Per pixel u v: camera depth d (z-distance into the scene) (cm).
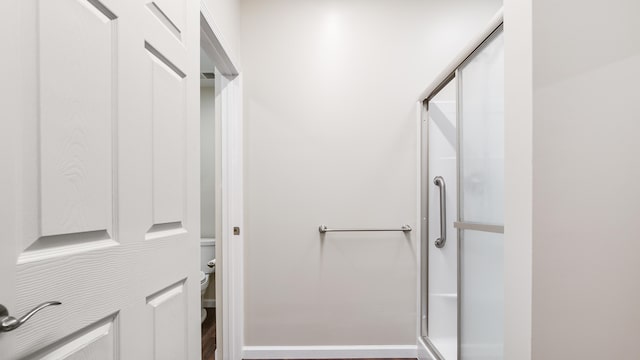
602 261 94
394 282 212
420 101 211
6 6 46
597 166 95
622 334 94
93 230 62
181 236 98
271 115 212
